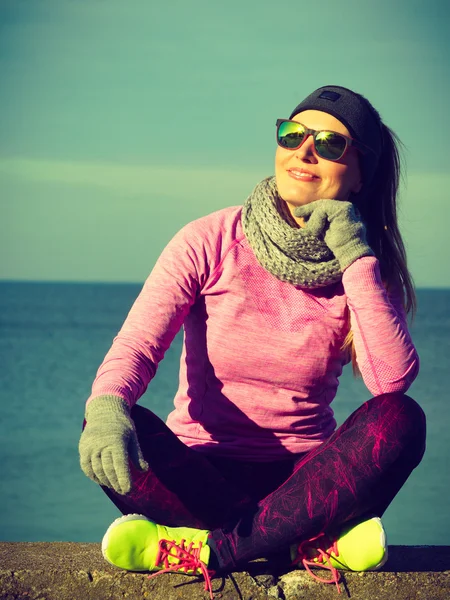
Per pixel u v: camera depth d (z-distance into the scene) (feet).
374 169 9.30
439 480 43.27
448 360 131.13
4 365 120.47
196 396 8.86
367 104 9.21
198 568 8.02
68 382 98.07
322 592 8.25
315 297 8.75
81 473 47.29
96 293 589.73
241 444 8.75
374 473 7.82
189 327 8.93
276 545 7.95
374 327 8.35
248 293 8.62
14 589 8.27
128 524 8.00
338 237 8.56
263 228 8.64
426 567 8.72
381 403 8.04
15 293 584.40
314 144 8.67
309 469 7.94
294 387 8.64
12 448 55.98
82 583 8.27
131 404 7.63
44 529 34.50
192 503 8.17
